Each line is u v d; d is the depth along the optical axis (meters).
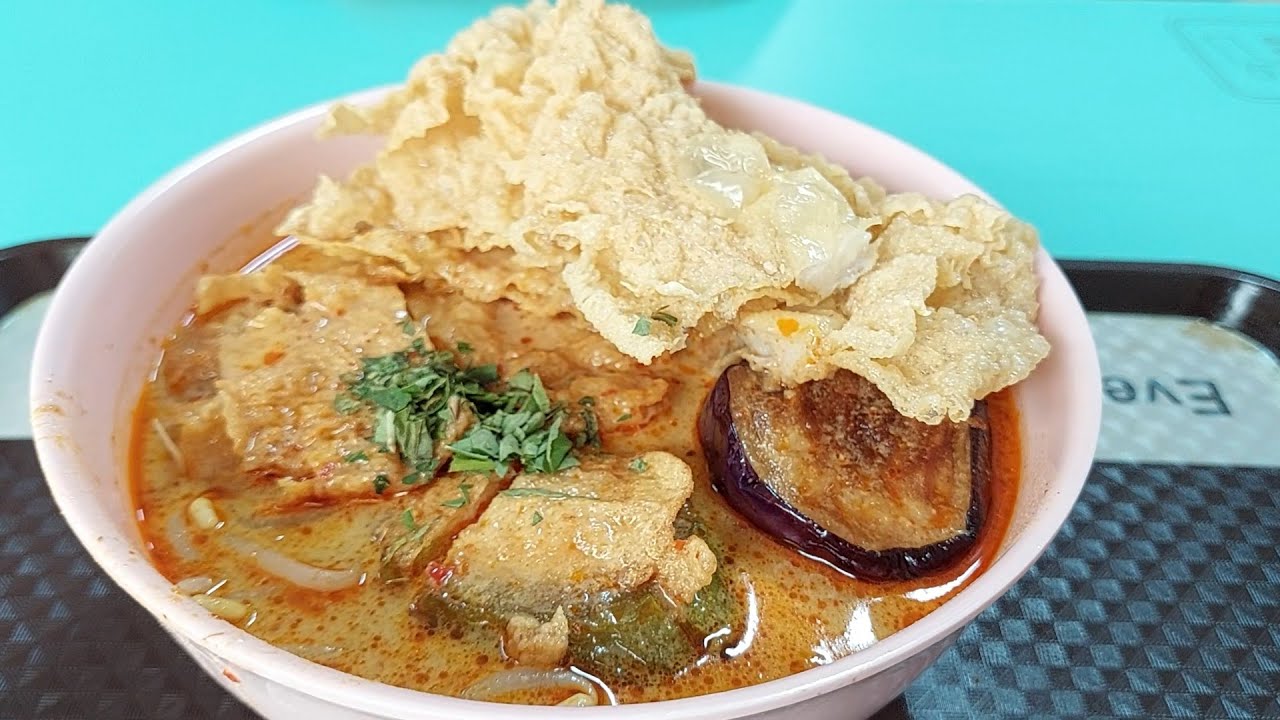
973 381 0.15
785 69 0.29
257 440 0.15
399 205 0.18
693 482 0.15
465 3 0.32
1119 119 0.28
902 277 0.15
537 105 0.17
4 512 0.16
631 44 0.18
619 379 0.17
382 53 0.29
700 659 0.13
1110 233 0.24
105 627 0.15
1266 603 0.16
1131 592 0.16
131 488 0.15
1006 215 0.16
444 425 0.15
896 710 0.14
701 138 0.17
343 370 0.16
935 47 0.31
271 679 0.10
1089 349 0.15
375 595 0.14
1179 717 0.14
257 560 0.14
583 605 0.13
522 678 0.13
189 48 0.29
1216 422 0.20
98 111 0.26
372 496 0.15
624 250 0.16
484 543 0.14
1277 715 0.14
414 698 0.10
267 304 0.18
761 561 0.14
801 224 0.16
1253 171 0.26
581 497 0.14
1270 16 0.33
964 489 0.15
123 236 0.16
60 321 0.14
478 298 0.18
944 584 0.14
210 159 0.18
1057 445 0.14
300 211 0.18
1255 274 0.22
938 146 0.27
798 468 0.15
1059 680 0.15
